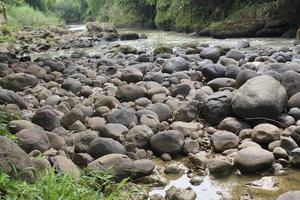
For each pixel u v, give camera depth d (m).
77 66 9.99
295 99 5.52
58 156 4.04
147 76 7.89
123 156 4.09
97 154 4.38
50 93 7.19
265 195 3.76
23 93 7.38
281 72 7.35
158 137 4.78
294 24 15.62
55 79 8.65
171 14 23.31
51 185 2.99
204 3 20.28
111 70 9.07
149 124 5.25
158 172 4.34
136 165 4.12
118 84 7.73
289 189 3.85
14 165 3.27
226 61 8.59
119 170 3.98
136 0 29.28
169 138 4.74
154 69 9.08
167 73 8.42
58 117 5.58
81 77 8.46
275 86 5.41
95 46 17.17
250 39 15.42
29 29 23.31
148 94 6.60
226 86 6.62
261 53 10.79
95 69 9.89
